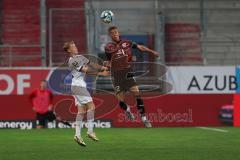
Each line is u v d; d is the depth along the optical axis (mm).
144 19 78125
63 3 79688
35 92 61656
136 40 76938
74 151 35344
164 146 38531
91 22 73875
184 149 36312
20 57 73938
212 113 64875
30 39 78250
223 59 76500
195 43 76812
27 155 33219
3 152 34938
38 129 59562
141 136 48000
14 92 65750
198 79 67625
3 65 74875
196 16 78562
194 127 62250
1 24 79062
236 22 79250
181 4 80250
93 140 42344
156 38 73188
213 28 78750
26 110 63562
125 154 33438
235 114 64500
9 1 80438
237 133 51219
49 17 76062
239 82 67625
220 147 37688
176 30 77500
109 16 42406
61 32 77062
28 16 79562
